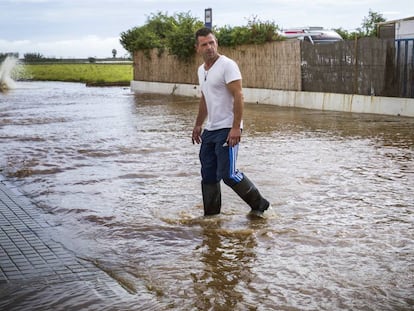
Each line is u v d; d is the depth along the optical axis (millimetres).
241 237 5355
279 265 4613
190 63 27781
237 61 23438
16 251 4977
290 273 4438
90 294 4008
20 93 30781
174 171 8516
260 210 6039
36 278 4324
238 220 5906
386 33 19750
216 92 5703
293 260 4723
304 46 19922
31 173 8453
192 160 9477
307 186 7453
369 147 10719
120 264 4691
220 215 6090
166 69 30141
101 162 9336
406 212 6180
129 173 8367
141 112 18812
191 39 26969
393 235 5363
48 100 25094
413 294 4016
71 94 29688
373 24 25344
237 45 23188
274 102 21406
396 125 14164
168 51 29438
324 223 5773
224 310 3779
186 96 27625
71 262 4695
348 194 7016
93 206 6539
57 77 49375
